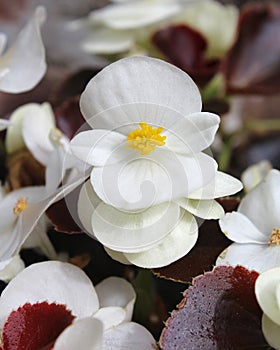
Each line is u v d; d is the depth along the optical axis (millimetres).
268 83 382
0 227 284
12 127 326
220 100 381
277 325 254
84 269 299
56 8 525
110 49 385
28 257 299
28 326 260
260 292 253
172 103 263
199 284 260
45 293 266
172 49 383
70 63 509
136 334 263
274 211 276
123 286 277
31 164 320
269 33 386
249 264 268
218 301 259
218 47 383
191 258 270
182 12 382
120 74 262
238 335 258
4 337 258
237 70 383
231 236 271
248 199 279
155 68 262
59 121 333
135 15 385
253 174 332
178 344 253
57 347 248
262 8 389
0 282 293
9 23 500
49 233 302
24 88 307
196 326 256
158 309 301
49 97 397
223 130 391
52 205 282
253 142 406
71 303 266
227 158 388
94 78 263
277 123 406
